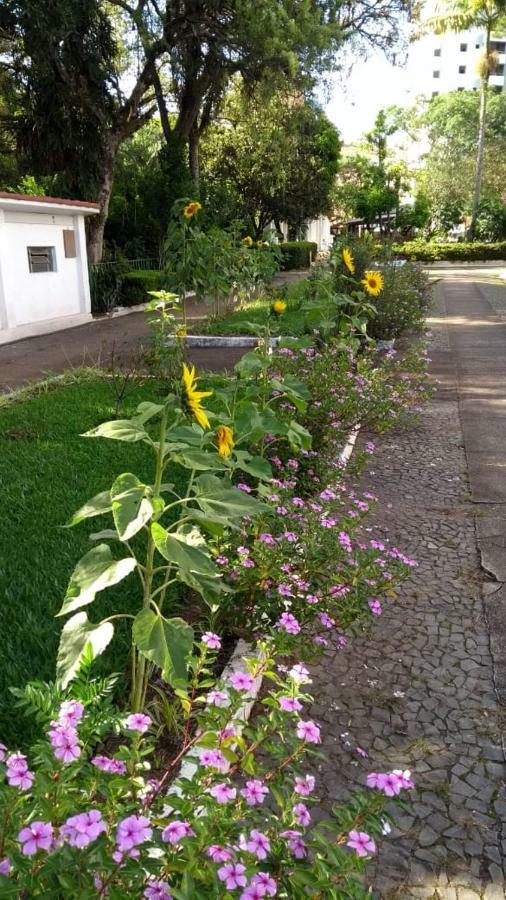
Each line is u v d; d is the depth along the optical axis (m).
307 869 1.40
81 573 1.98
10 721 2.26
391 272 11.35
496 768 2.38
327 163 31.59
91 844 1.22
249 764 1.59
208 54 17.77
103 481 4.63
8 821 1.26
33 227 13.39
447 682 2.86
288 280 24.36
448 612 3.40
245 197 29.58
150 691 2.57
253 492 4.21
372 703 2.71
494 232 41.66
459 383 8.85
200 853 1.30
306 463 4.53
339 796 2.23
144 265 20.34
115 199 21.70
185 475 4.81
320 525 2.97
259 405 4.25
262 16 15.53
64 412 6.57
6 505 4.18
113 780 1.40
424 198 46.53
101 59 16.27
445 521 4.54
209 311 14.55
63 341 12.55
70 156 17.80
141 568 2.28
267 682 2.80
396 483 5.27
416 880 1.95
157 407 2.23
